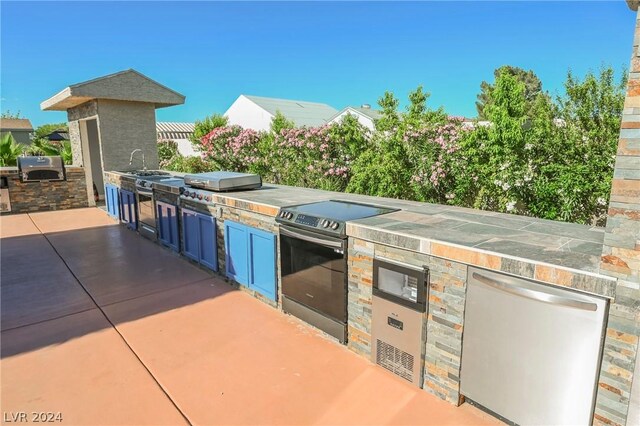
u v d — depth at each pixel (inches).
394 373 120.3
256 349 137.5
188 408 107.0
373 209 153.6
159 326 155.6
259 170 417.7
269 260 169.2
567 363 82.9
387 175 275.9
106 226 348.5
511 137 213.6
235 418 102.8
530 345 87.9
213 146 462.9
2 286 201.0
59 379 120.4
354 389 114.2
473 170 240.8
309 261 145.2
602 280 75.9
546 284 84.1
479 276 94.7
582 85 203.2
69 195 442.6
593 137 199.9
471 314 98.4
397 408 105.4
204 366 127.3
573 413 83.7
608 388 78.6
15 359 131.6
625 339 75.1
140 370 125.3
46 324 157.8
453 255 99.4
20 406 107.7
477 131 233.0
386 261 116.6
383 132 300.8
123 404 108.7
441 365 107.3
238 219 188.9
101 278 212.1
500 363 94.0
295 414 104.0
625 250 73.0
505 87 221.6
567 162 207.9
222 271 208.4
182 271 222.8
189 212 229.9
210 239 213.8
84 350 137.6
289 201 180.4
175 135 1057.5
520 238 106.1
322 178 343.9
